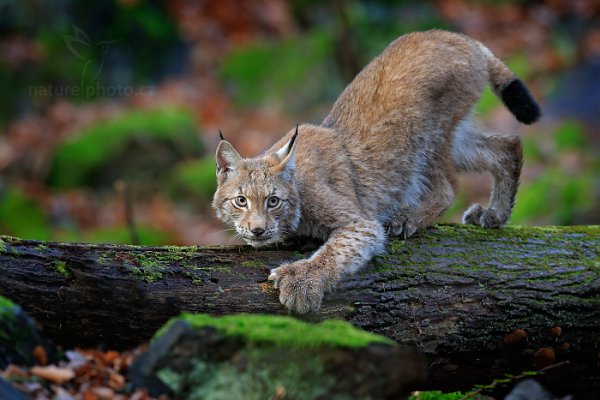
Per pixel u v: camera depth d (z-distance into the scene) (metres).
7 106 23.80
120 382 7.36
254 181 9.62
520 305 9.05
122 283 8.34
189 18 27.44
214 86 25.70
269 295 8.75
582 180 19.91
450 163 11.32
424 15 27.62
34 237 19.95
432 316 8.96
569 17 28.69
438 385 9.26
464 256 9.38
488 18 28.52
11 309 7.11
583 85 24.62
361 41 25.81
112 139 22.11
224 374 6.86
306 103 24.84
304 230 10.12
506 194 11.91
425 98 10.91
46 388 7.00
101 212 21.06
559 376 9.26
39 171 21.97
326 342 6.77
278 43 26.47
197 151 22.66
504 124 22.83
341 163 10.40
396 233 10.02
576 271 9.30
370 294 9.00
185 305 8.47
